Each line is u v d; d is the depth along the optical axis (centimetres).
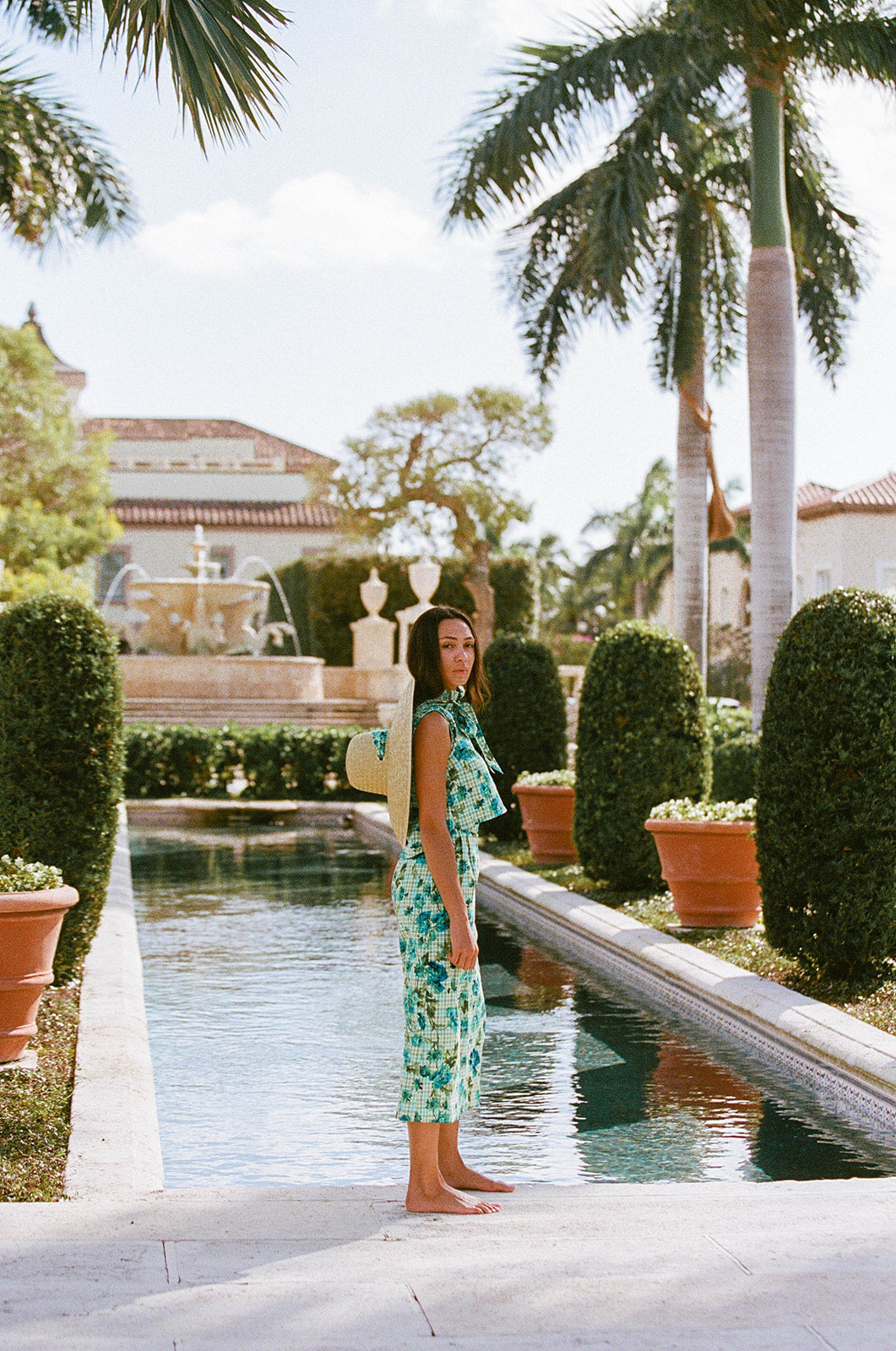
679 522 1762
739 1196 372
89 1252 301
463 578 3391
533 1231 323
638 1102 537
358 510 3038
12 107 1243
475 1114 520
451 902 332
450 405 2969
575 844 1036
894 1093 488
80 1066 518
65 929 661
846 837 676
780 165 1365
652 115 1492
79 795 659
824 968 696
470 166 1577
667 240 1755
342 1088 555
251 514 4303
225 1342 245
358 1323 255
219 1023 670
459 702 351
